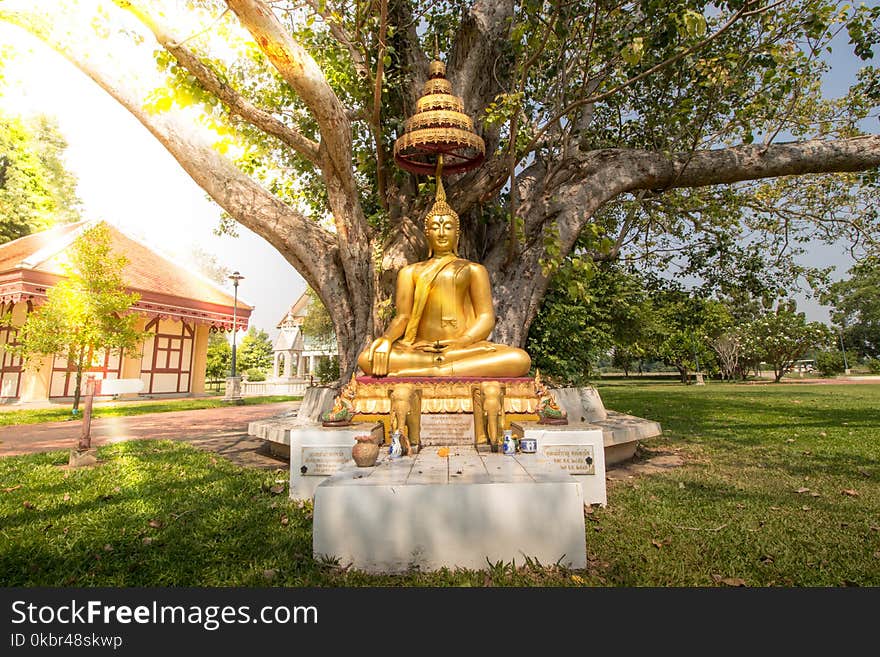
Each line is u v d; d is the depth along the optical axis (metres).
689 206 10.09
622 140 9.59
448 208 6.78
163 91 6.15
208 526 4.11
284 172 10.59
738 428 9.84
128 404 16.98
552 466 4.03
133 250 20.78
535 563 3.32
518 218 6.50
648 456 7.24
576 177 8.17
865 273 10.13
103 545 3.71
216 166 7.39
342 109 6.02
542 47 5.82
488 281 6.61
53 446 8.63
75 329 11.29
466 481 3.47
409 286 6.47
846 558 3.42
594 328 12.10
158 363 20.59
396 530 3.36
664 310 15.73
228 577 3.23
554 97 7.34
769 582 3.12
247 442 9.00
